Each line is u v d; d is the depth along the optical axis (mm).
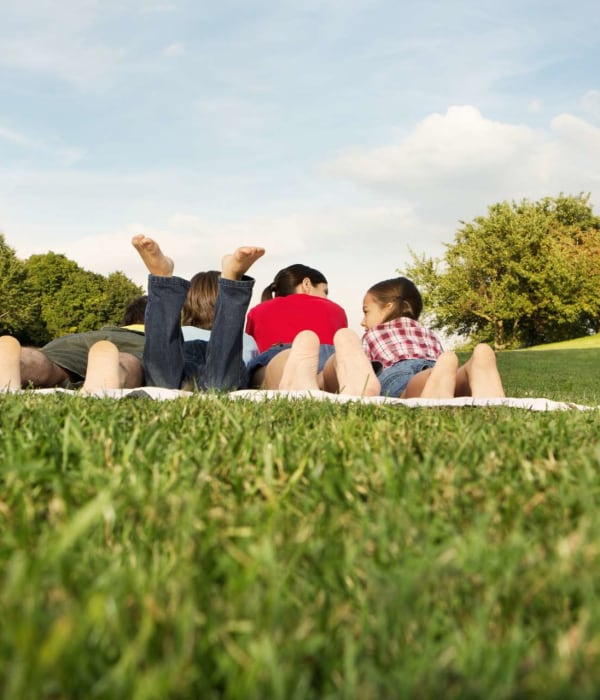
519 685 738
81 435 1969
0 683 658
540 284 45938
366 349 5082
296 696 708
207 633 816
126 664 692
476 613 890
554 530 1229
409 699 697
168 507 1314
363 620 883
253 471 1646
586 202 53625
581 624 826
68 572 954
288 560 1087
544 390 8586
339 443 1975
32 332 61719
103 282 67562
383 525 1157
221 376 4406
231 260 4270
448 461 1785
